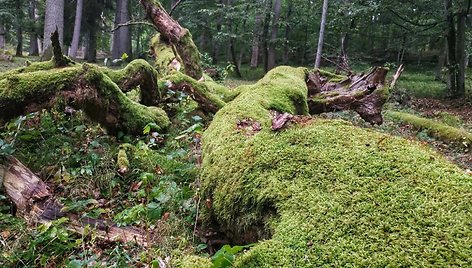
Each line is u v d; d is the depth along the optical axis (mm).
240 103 3656
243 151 2514
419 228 1519
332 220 1695
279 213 1948
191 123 5145
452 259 1373
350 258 1500
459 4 13492
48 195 2928
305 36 22953
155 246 2480
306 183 2014
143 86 5078
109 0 22141
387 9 14227
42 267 2322
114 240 2570
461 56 13852
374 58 21859
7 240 2529
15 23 21094
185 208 2830
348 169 1987
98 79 3910
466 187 1674
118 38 20625
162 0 22750
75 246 2455
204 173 2746
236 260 1673
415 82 17859
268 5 20078
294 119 2783
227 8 18891
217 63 22219
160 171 3580
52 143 4043
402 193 1709
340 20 15141
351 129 2473
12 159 3104
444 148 6160
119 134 4352
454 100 13516
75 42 17531
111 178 3455
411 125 7117
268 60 20812
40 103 3771
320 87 6105
